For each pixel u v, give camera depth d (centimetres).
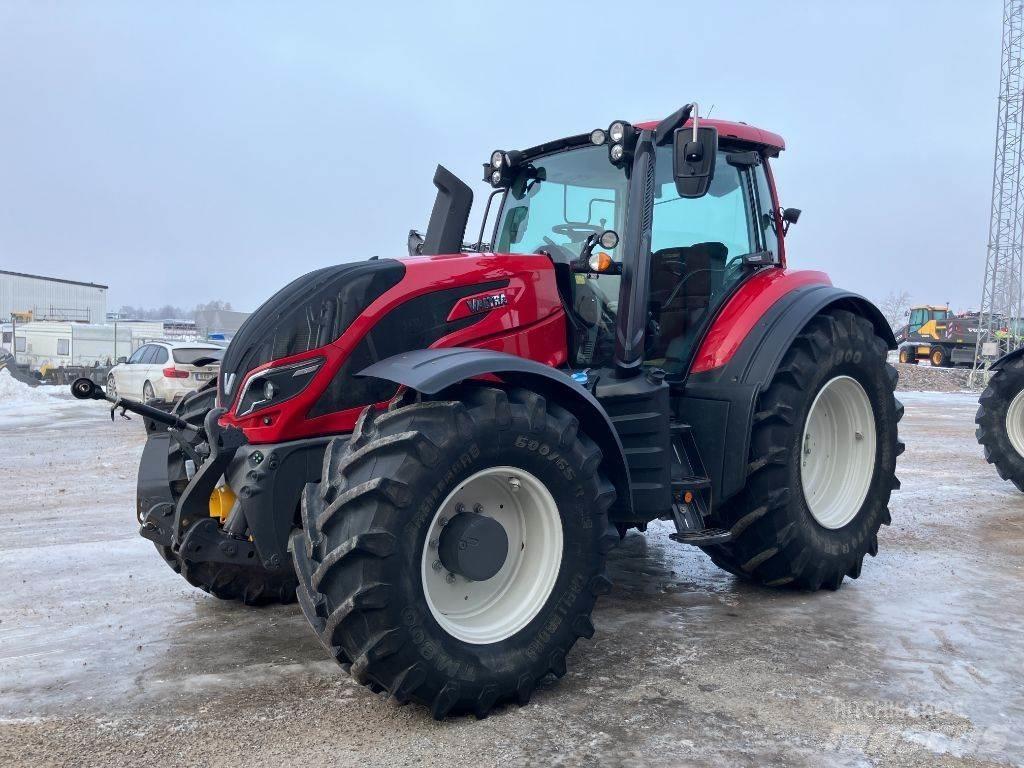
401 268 342
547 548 305
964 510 629
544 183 433
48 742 267
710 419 398
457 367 287
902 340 3416
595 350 396
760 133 443
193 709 291
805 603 411
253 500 311
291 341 321
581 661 336
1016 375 687
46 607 404
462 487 298
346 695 303
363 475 274
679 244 412
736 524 408
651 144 383
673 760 256
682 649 348
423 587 276
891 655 341
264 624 382
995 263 3056
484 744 266
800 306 412
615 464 333
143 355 1498
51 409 1597
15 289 6981
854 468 452
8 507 652
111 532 563
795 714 287
